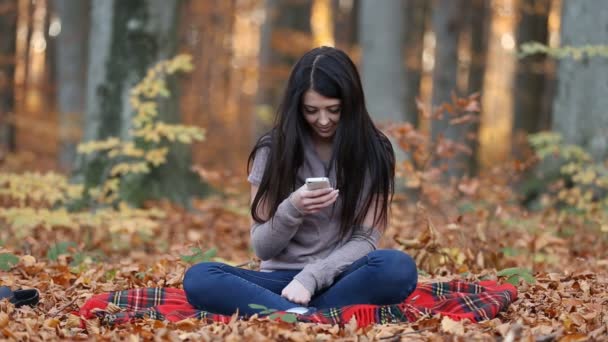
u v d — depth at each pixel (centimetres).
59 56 2062
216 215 983
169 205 1031
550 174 1095
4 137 2291
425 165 817
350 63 468
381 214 490
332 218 487
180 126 912
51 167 2045
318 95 461
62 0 2045
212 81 2797
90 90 1095
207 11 2486
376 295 463
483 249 680
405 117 1461
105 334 427
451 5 1853
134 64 1079
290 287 461
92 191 883
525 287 550
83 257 688
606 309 480
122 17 1081
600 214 838
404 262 464
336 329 425
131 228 779
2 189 814
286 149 473
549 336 404
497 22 3056
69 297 539
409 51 2170
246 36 3478
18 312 472
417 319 456
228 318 452
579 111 1077
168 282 580
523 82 2038
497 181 852
